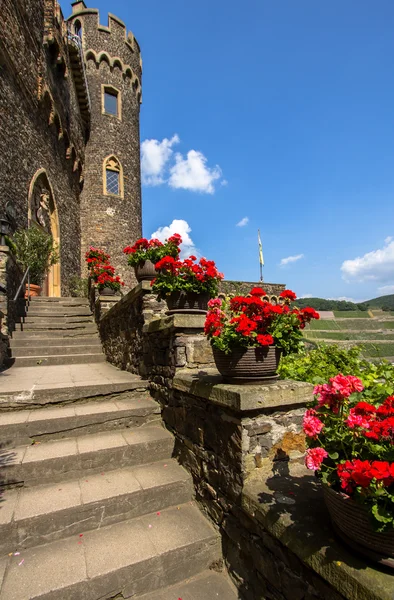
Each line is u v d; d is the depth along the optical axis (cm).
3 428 268
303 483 194
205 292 328
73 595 172
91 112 1719
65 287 1362
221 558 212
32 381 380
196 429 250
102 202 1691
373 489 115
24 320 711
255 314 210
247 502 182
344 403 149
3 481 230
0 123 780
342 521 131
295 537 147
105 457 263
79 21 1758
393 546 118
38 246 839
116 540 206
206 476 234
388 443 131
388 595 108
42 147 1083
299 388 211
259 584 178
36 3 1006
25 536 199
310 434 138
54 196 1209
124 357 496
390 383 281
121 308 509
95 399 344
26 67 930
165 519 229
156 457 284
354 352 377
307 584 148
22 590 168
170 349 307
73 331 699
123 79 1836
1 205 773
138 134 1934
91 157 1703
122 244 1730
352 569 122
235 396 192
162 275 324
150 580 191
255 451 198
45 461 243
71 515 211
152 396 360
